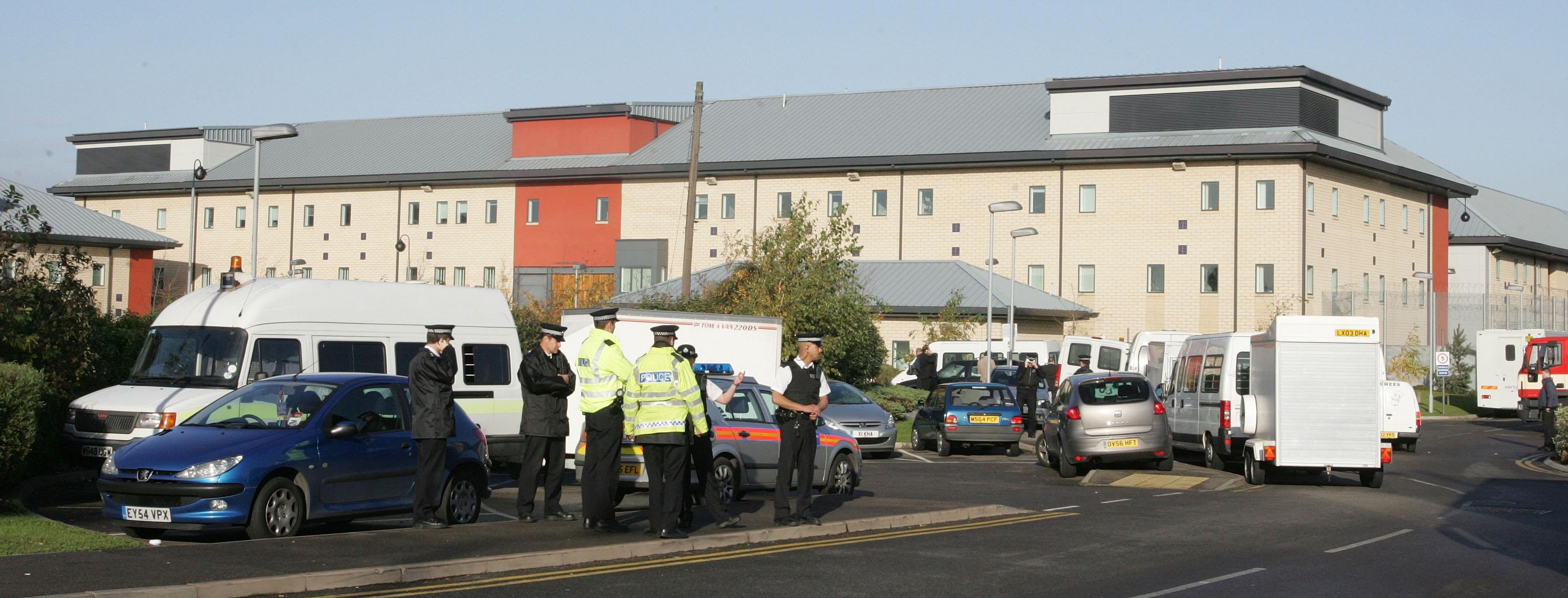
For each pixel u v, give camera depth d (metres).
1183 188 54.94
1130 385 22.36
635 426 12.66
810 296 34.88
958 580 11.05
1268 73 54.69
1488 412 47.03
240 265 18.88
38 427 15.96
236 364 17.38
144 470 12.29
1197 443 24.53
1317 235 54.16
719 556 12.19
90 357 19.55
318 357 18.06
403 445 13.82
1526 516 16.45
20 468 15.16
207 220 72.62
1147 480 21.02
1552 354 40.69
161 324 18.23
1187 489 20.16
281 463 12.54
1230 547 13.31
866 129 62.47
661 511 12.62
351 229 69.56
